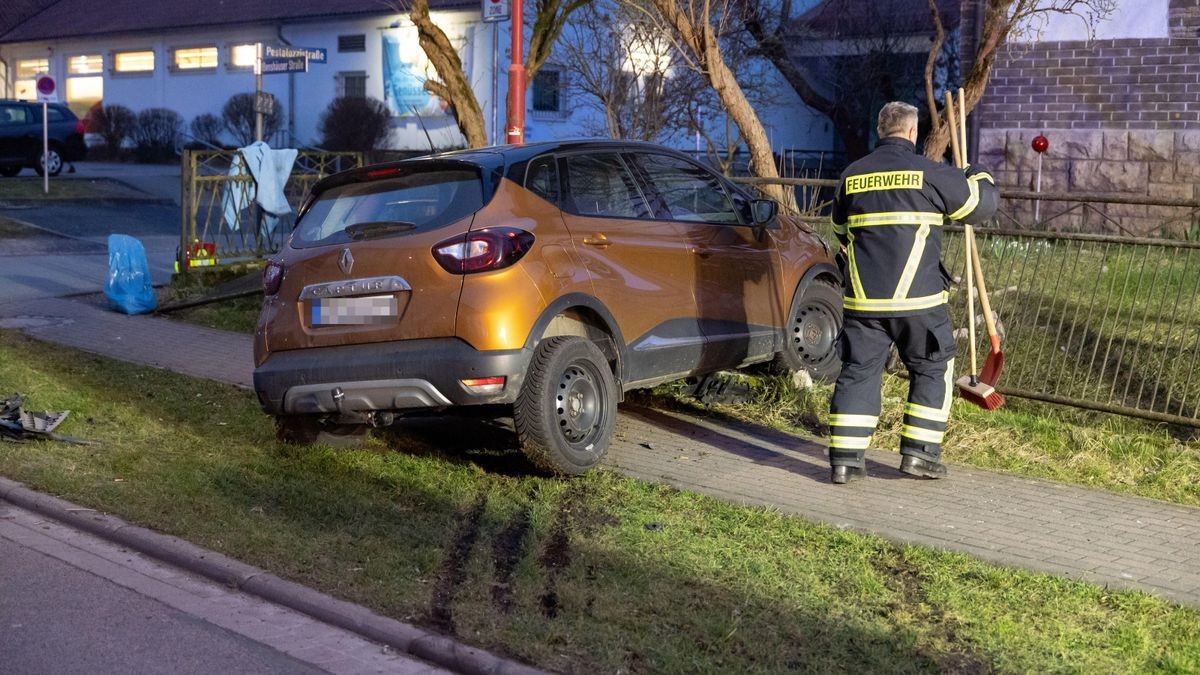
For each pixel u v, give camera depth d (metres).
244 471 6.82
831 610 4.72
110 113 36.38
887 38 22.48
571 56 18.78
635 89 17.80
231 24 33.94
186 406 8.48
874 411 6.57
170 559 5.50
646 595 4.86
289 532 5.74
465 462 7.09
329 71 32.25
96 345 10.91
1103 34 13.55
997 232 8.38
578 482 6.57
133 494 6.31
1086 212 12.09
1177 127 13.33
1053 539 5.66
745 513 6.00
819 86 24.75
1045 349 8.36
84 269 15.91
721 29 14.52
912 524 5.87
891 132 6.48
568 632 4.49
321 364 6.47
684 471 6.86
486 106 28.47
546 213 6.54
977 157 14.51
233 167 13.93
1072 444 7.24
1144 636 4.45
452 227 6.27
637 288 6.93
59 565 5.46
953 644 4.42
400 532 5.74
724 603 4.78
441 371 6.15
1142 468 6.88
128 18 38.00
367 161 14.80
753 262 7.86
